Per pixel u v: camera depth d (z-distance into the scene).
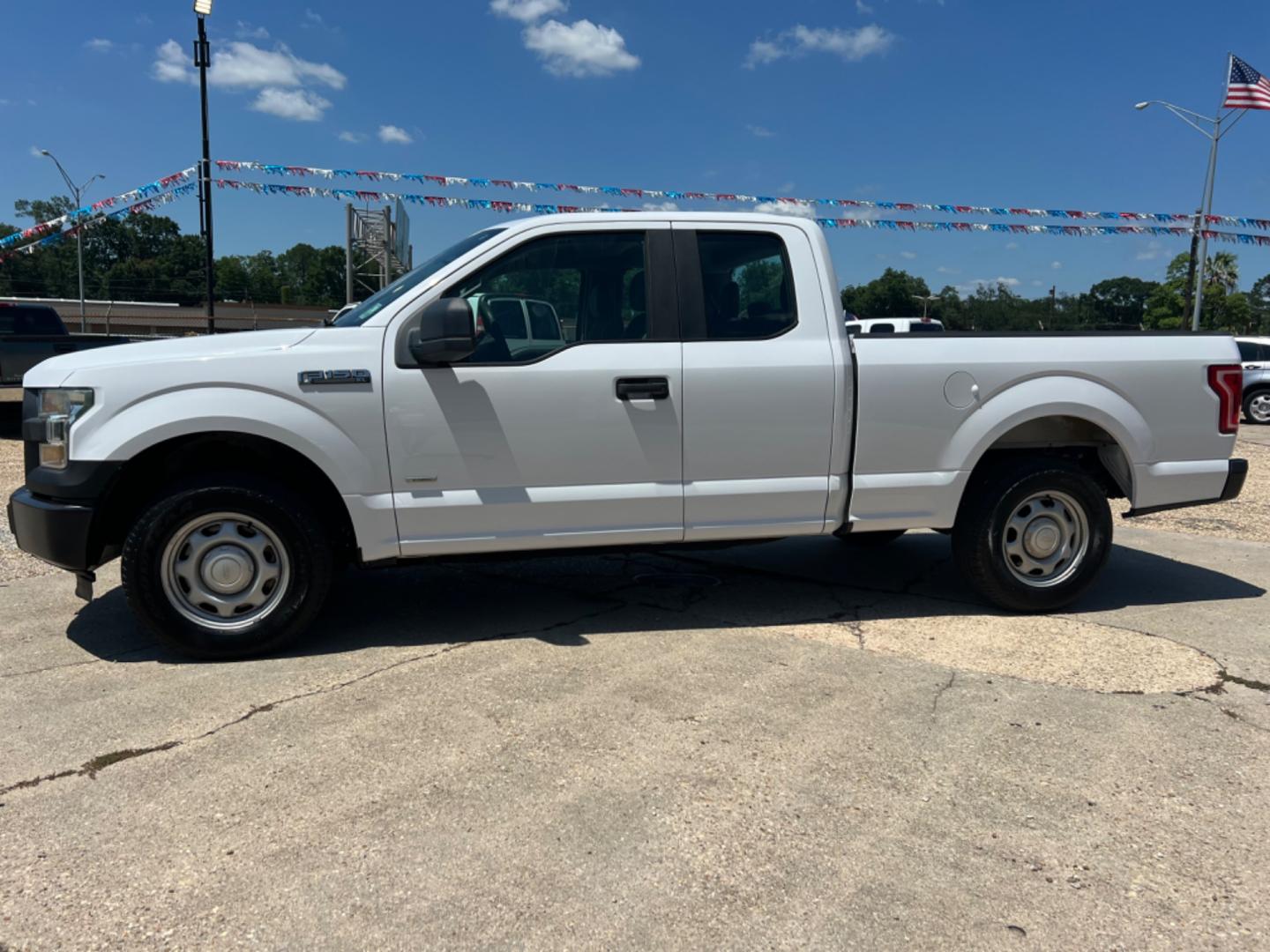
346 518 4.11
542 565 5.78
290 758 3.05
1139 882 2.41
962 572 4.72
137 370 3.74
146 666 3.91
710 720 3.38
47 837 2.57
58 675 3.79
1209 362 4.73
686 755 3.10
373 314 4.02
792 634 4.41
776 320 4.32
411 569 5.65
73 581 5.41
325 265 100.38
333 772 2.96
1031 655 4.14
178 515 3.76
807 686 3.73
